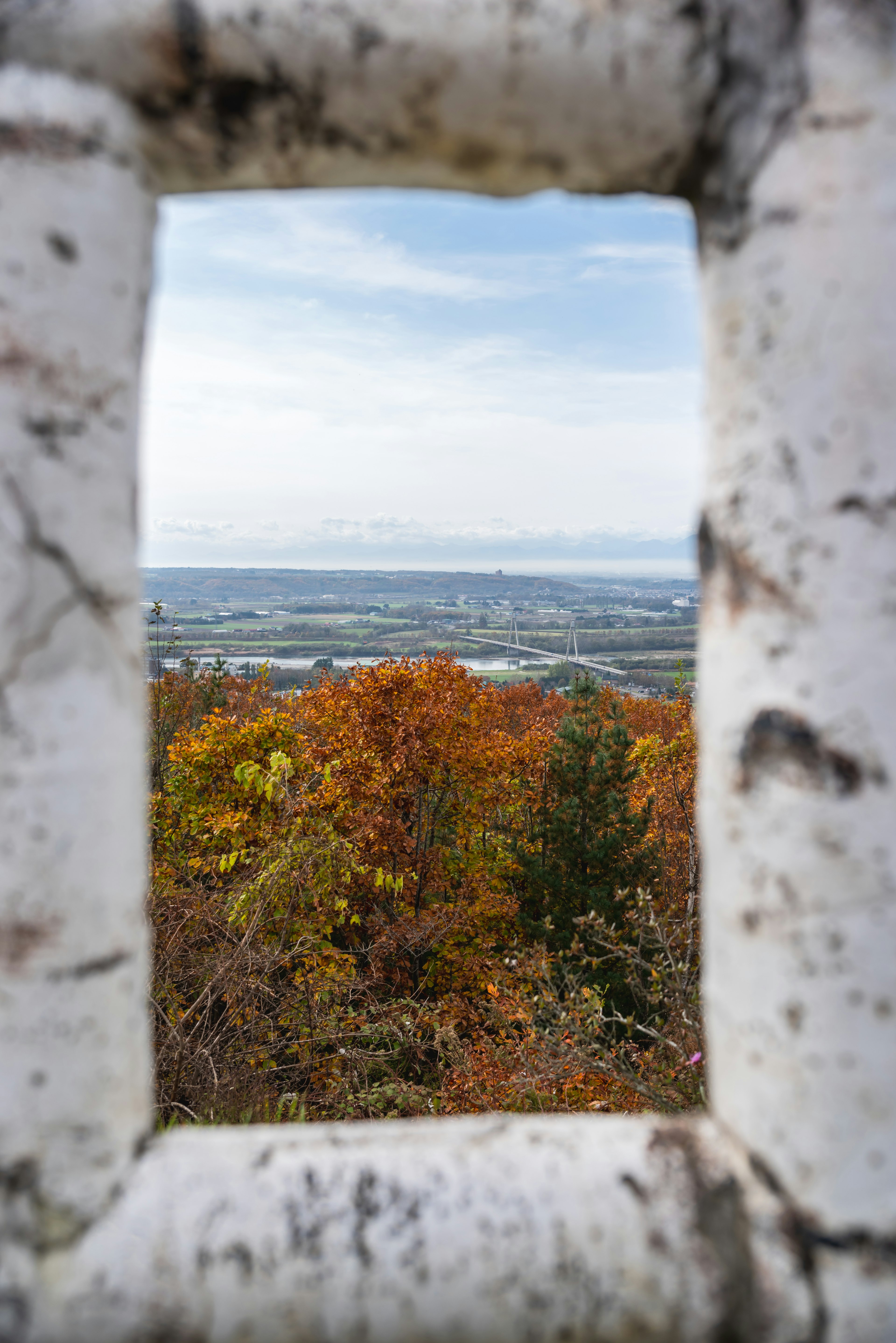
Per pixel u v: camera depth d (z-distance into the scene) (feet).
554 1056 6.24
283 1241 1.24
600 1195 1.28
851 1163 1.22
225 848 11.59
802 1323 1.20
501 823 19.29
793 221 1.26
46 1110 1.25
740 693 1.31
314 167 1.42
